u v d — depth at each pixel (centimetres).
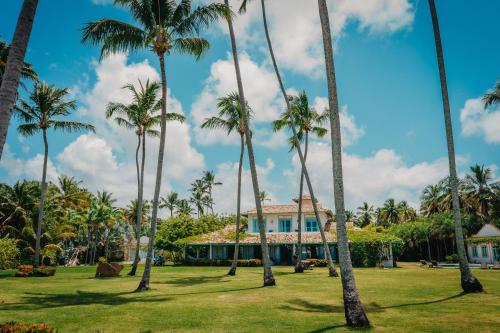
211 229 5525
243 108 2019
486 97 2788
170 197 8138
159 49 1755
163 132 1738
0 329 528
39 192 4675
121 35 1627
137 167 2923
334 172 973
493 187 5134
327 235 4225
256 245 4622
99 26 1541
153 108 2816
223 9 1722
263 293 1506
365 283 1903
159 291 1593
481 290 1452
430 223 5362
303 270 2962
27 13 649
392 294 1439
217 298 1354
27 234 4209
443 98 1588
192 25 1778
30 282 2109
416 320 924
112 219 5959
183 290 1631
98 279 2331
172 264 4700
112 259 6725
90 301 1281
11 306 1169
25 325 552
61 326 870
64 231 5178
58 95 2956
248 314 1026
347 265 909
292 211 4559
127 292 1559
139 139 2983
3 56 2623
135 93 2767
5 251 3403
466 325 860
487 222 5050
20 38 632
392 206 8112
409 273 2694
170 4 1809
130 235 7500
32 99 2888
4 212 4272
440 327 841
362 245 3844
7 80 604
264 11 2638
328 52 1038
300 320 941
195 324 898
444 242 5372
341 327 854
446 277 2288
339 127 1002
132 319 954
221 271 3189
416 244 5734
